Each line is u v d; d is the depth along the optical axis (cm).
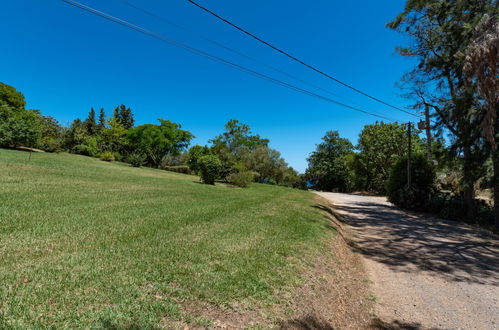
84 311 274
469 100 1360
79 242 477
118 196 995
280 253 552
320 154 5028
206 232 645
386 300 495
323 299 419
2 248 411
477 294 534
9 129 2452
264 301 357
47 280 328
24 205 689
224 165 2441
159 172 2847
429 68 1689
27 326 240
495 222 1361
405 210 1894
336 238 843
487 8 1247
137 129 4378
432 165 1898
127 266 396
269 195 1766
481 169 1424
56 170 1525
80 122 4872
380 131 3750
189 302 324
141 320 272
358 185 4334
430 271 663
